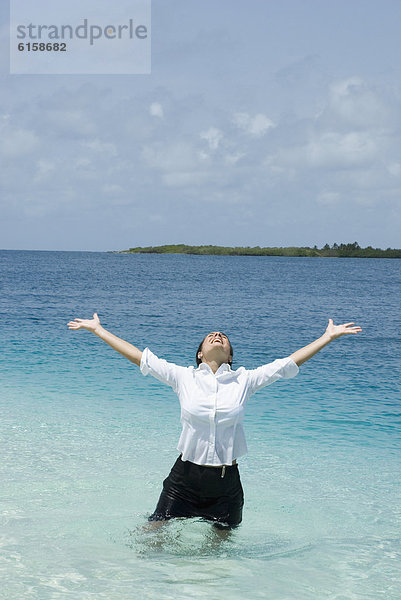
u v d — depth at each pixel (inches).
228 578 177.0
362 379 530.6
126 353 208.5
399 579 179.3
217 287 2197.3
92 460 287.1
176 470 208.1
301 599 165.6
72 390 448.8
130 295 1662.2
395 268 5674.2
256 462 295.3
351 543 205.2
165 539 202.2
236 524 211.0
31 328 837.8
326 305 1504.7
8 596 161.5
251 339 813.2
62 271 3329.2
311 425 366.3
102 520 217.0
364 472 282.0
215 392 200.8
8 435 324.8
